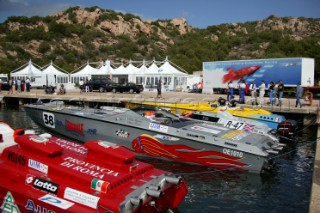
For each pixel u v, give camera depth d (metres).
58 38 81.88
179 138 9.24
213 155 8.88
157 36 104.31
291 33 116.81
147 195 4.55
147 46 88.06
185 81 36.22
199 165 9.16
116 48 82.81
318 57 53.34
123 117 10.02
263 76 26.81
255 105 18.39
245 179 8.17
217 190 7.42
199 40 96.38
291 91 28.06
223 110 12.01
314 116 15.87
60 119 11.45
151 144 9.67
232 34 112.12
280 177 8.35
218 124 10.70
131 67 36.81
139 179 4.98
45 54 69.94
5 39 76.38
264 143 8.73
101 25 98.50
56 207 4.43
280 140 12.80
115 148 5.24
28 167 5.11
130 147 10.05
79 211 4.32
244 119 12.02
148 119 9.73
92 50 78.75
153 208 4.80
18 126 15.06
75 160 5.21
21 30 84.38
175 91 33.94
